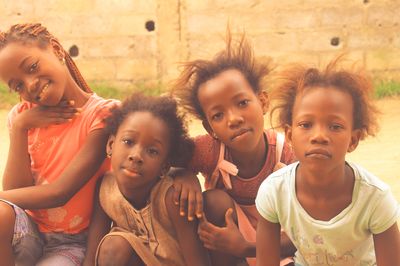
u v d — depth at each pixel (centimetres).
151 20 1058
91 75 1074
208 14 1047
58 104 306
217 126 291
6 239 282
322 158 243
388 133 755
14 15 1065
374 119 264
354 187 259
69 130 309
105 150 311
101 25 1062
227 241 288
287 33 1032
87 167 302
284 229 277
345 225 258
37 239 308
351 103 250
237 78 290
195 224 295
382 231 259
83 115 309
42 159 313
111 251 281
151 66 1068
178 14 1055
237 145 288
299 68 263
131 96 308
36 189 297
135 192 292
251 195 311
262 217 275
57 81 296
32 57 290
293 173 266
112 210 301
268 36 1037
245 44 312
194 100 303
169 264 298
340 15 1020
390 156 647
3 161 684
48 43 301
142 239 297
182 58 1062
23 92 296
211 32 1052
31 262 303
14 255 293
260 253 279
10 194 295
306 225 265
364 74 259
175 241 298
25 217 293
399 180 550
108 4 1054
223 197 298
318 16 1024
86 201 315
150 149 286
